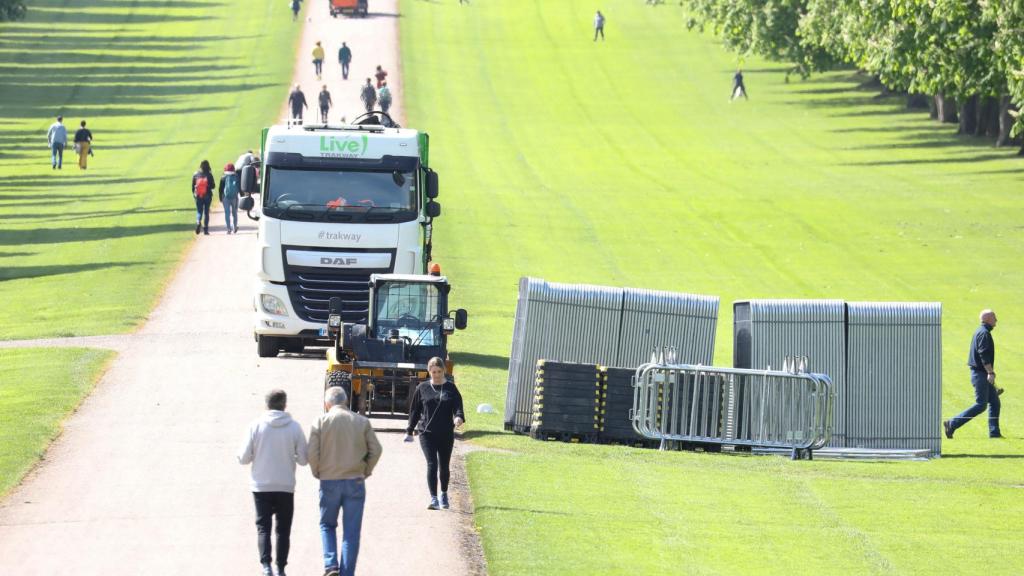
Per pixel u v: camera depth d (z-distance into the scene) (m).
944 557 61.62
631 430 90.88
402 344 87.75
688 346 95.25
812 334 95.44
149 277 148.38
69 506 64.44
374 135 105.88
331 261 104.44
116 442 78.50
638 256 182.12
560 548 58.03
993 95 187.25
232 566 54.75
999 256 179.75
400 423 87.88
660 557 57.97
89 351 108.44
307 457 50.75
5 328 122.56
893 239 191.12
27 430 80.00
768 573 56.81
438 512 63.75
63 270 154.88
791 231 198.25
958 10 172.88
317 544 58.31
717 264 177.88
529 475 73.75
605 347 94.56
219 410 87.69
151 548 57.38
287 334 105.38
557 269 171.62
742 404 90.94
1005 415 107.44
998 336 140.12
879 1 193.62
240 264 156.12
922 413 95.19
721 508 69.25
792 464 85.25
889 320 95.50
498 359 114.44
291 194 104.94
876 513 70.56
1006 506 73.75
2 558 55.78
